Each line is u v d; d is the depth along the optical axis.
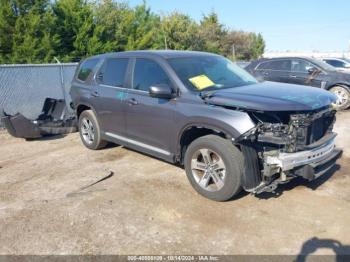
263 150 3.85
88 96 6.11
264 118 3.83
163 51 5.23
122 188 4.60
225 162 3.89
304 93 4.09
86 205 4.14
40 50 22.70
